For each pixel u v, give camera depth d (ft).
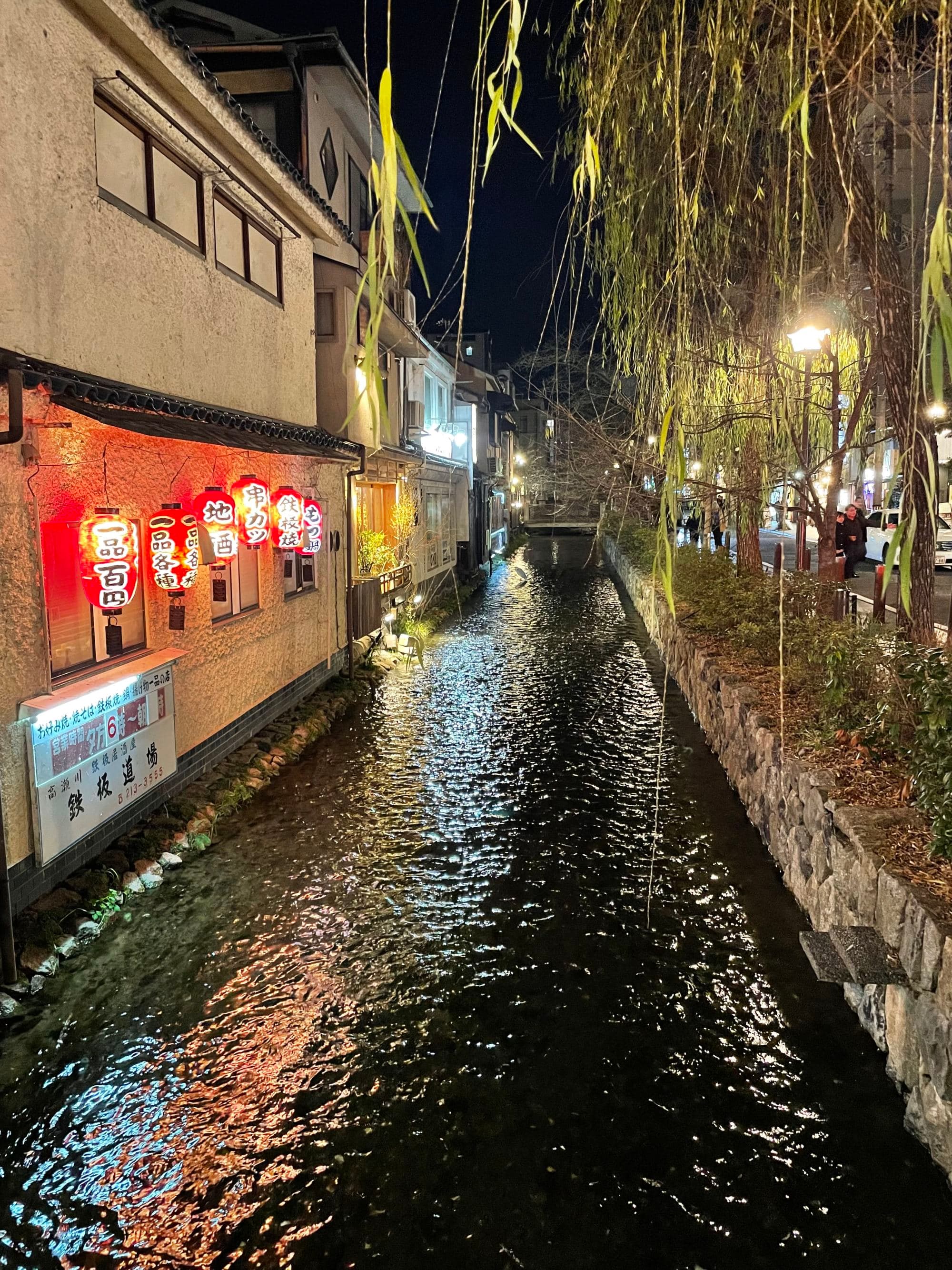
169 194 27.96
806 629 34.12
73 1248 12.44
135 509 25.34
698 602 51.52
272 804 30.14
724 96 14.75
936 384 5.93
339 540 48.39
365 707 44.80
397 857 25.71
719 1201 13.17
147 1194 13.37
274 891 23.36
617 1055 16.57
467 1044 16.93
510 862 25.35
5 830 18.80
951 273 6.03
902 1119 14.79
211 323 30.81
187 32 51.08
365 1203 13.23
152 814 26.37
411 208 57.98
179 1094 15.49
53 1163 13.92
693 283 14.28
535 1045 16.88
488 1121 14.89
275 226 38.01
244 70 49.03
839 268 19.08
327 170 55.01
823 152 18.63
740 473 37.60
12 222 18.94
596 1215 12.97
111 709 23.49
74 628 22.76
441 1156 14.12
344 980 19.13
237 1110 15.12
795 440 27.53
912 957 14.51
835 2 12.45
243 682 34.37
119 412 21.89
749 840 26.91
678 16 11.41
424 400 86.07
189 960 19.84
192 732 29.55
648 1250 12.39
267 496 32.50
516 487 181.98
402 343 60.44
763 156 16.62
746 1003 18.20
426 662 57.67
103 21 22.49
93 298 22.52
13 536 19.17
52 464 20.80
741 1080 15.79
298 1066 16.29
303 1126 14.79
